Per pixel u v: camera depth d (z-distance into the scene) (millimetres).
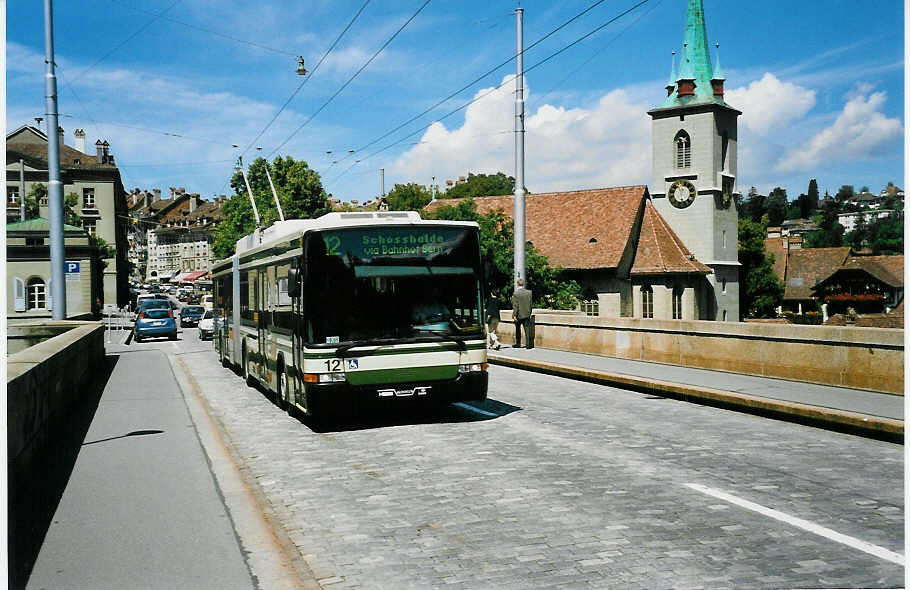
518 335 24125
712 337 16641
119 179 93312
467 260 11695
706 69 65625
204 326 41438
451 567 5473
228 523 6398
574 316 22281
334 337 11023
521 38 23047
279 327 13320
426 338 11312
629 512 6719
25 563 5473
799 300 110312
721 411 12703
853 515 6574
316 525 6602
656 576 5207
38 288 54938
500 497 7305
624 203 62844
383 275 11297
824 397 12312
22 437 6438
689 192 65250
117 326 56344
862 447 9602
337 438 10734
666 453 9266
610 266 59250
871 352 12938
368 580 5258
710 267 64562
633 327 19453
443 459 9086
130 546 5816
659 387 14758
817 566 5359
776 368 14906
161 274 198000
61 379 11117
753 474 8117
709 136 64500
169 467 8500
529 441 10117
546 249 62375
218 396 15703
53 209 22016
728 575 5203
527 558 5613
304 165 80375
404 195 103062
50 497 7234
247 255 17172
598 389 15820
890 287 97812
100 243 68688
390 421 12078
